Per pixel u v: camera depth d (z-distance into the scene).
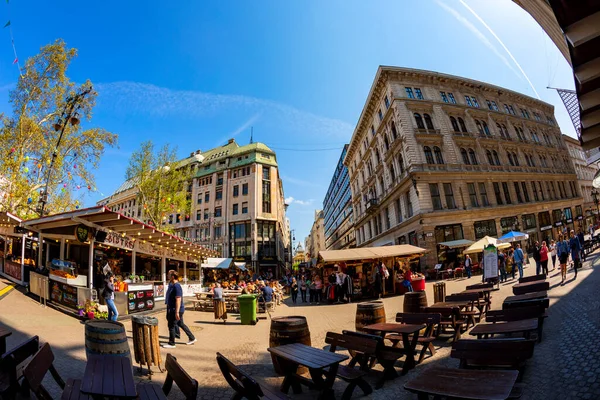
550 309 8.17
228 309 15.69
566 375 4.17
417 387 3.17
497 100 36.59
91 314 9.62
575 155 51.84
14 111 19.06
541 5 5.31
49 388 4.40
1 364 3.23
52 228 12.71
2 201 17.38
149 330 5.52
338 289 17.61
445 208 26.84
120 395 2.78
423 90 31.56
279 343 5.63
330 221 93.94
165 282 15.94
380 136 34.78
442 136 29.02
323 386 4.11
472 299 7.90
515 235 19.17
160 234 14.17
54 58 19.22
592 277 11.29
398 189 30.20
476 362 3.83
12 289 12.48
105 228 12.44
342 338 5.15
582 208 40.88
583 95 4.11
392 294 18.06
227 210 50.47
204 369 5.89
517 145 34.62
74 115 17.69
